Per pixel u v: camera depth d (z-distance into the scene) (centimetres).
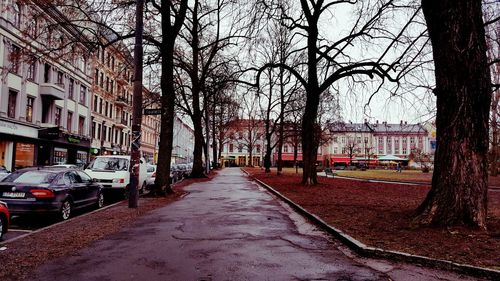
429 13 862
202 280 514
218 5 2209
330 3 2005
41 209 1000
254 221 1007
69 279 515
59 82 3838
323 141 5347
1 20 2783
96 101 4809
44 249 679
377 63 1795
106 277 524
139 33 1315
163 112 1702
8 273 538
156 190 1670
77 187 1161
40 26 1525
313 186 2195
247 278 524
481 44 805
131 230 866
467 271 547
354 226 867
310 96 2150
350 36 1875
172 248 693
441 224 793
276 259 625
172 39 1712
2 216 778
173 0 1792
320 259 628
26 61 1514
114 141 5572
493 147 3853
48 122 3612
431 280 523
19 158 3188
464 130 795
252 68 2006
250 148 8412
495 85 1317
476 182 784
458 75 802
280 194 1709
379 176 4094
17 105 3120
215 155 6662
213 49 2514
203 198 1608
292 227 927
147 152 7506
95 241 749
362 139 10038
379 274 547
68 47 1694
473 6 801
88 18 1596
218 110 4625
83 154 4391
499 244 664
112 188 1580
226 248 698
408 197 1606
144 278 521
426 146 9831
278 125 4253
